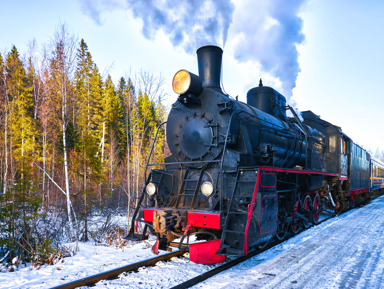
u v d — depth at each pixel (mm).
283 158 8047
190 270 5016
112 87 30578
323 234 7918
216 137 6125
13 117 17125
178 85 6434
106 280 4555
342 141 12234
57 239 8391
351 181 13664
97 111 26969
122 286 4285
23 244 6891
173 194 6594
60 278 4773
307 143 9242
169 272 4891
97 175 11906
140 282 4461
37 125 18438
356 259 5520
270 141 7312
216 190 5730
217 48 7035
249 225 5191
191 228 5387
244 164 5918
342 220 10609
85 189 10383
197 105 6633
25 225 7324
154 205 6566
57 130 14125
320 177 9516
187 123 6727
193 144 6484
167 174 6734
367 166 18359
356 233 8078
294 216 7867
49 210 11617
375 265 5137
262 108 8539
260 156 6645
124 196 17516
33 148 18656
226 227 4988
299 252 6043
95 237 9695
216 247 4980
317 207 9703
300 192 8492
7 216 6918
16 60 13453
